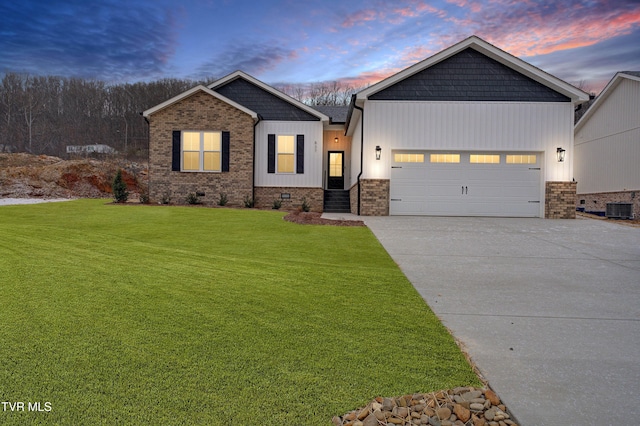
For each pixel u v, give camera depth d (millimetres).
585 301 4164
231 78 16406
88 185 22219
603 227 10766
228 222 9992
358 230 9414
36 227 8320
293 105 16438
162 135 15570
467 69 13703
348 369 2480
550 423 2012
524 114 13633
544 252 7098
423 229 9875
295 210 14469
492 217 13367
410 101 13664
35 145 47406
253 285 4285
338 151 19234
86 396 2092
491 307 3912
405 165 13719
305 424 1938
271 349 2711
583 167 21203
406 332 3131
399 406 2137
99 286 4039
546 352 2857
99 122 53469
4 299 3559
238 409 2025
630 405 2174
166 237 7711
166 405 2035
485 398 2242
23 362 2422
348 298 3967
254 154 16297
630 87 17547
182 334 2910
